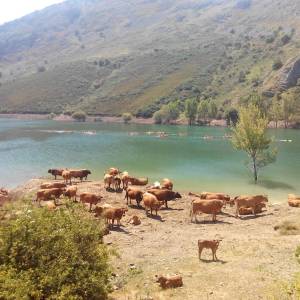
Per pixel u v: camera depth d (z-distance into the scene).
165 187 39.47
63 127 140.00
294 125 131.62
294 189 42.94
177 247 22.67
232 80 187.38
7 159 65.12
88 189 39.25
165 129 129.88
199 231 26.52
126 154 70.38
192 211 29.64
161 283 16.86
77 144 86.38
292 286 15.66
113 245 22.56
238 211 31.59
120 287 16.92
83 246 15.10
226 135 104.06
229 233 25.83
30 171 54.38
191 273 18.31
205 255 21.08
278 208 33.12
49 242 14.28
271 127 134.00
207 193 34.84
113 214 26.72
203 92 183.50
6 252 13.95
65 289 13.00
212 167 56.72
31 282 12.95
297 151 73.06
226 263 19.56
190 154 70.06
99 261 15.08
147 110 176.12
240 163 60.09
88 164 59.62
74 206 16.73
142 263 19.95
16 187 43.12
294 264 18.88
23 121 176.62
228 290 16.17
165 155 69.00
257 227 27.44
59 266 13.79
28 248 13.86
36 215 15.07
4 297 12.02
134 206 33.34
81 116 180.38
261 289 16.00
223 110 157.25
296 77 155.88
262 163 48.12
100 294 14.31
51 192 33.03
